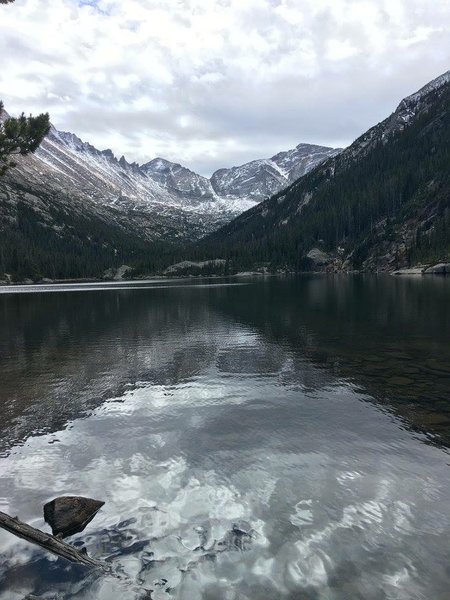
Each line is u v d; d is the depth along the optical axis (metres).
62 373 16.28
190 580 5.34
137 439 9.88
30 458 8.95
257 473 8.04
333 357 17.75
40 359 18.88
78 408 12.20
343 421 10.59
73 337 24.86
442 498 6.96
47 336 25.44
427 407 11.39
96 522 6.59
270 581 5.28
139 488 7.64
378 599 4.93
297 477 7.83
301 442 9.40
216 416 11.29
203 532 6.29
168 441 9.72
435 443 9.12
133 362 17.98
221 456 8.83
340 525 6.33
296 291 62.97
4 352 20.61
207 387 14.05
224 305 43.78
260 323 28.89
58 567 5.58
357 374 14.95
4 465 8.64
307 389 13.45
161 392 13.60
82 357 19.16
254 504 6.98
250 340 22.44
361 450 8.89
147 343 22.38
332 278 115.19
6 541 6.14
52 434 10.29
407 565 5.46
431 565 5.45
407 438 9.43
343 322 27.98
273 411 11.52
